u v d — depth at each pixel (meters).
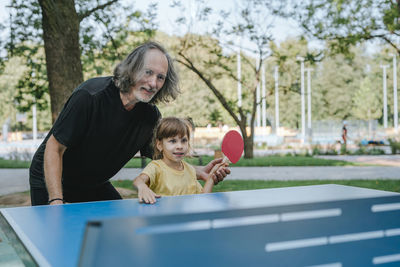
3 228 1.42
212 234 0.69
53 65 6.78
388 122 49.72
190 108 35.78
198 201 1.65
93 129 2.06
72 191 2.46
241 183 7.94
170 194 2.57
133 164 11.75
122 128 2.14
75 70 6.91
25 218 1.36
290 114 47.16
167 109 34.03
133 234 0.61
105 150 2.18
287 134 35.12
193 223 0.68
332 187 2.06
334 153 19.11
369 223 0.88
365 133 24.16
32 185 2.32
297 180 8.48
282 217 0.77
